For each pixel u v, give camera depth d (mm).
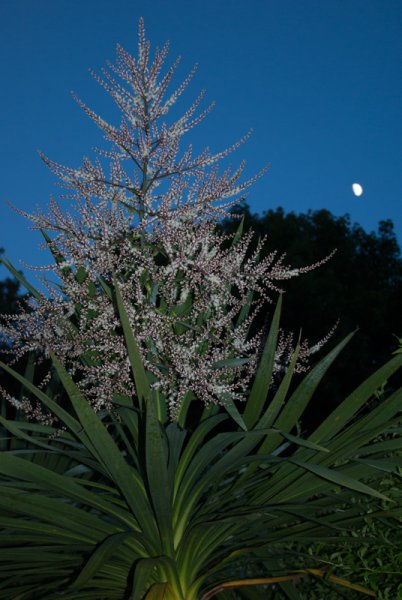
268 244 15672
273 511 2701
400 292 15594
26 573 2664
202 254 3049
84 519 2621
